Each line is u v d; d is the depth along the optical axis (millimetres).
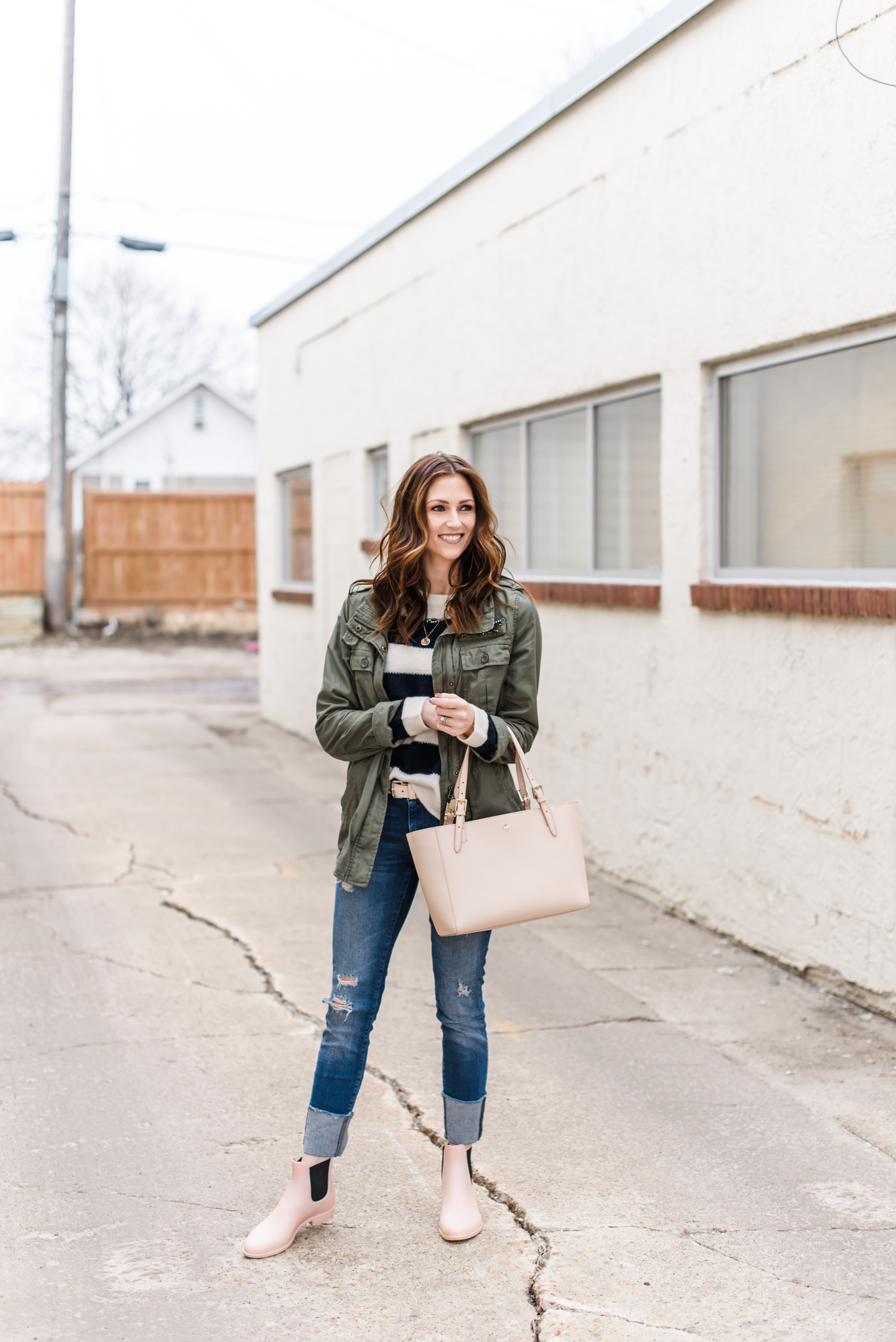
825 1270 2775
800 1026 4242
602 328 5855
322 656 10250
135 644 19531
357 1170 3248
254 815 7641
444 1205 2936
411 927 5418
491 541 2828
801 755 4633
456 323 7477
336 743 2852
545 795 6695
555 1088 3748
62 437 20047
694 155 5062
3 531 20547
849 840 4398
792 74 4453
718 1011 4387
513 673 2891
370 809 2857
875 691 4242
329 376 9852
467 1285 2721
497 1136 3434
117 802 7953
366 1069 3857
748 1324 2568
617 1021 4293
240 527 21531
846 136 4207
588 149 5879
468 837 2768
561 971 4816
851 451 4496
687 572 5316
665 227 5305
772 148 4590
